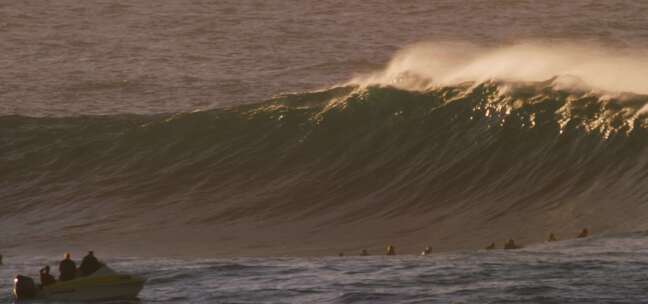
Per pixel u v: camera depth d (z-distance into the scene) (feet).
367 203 547.49
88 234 540.11
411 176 563.89
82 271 384.27
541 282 368.89
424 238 492.95
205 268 427.74
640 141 538.88
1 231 557.74
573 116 565.94
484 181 546.26
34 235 545.85
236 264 434.71
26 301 381.81
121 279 379.55
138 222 552.41
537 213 505.66
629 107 560.20
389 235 501.97
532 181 536.01
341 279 389.80
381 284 377.09
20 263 475.72
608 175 524.52
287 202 558.56
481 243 475.72
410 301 350.02
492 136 573.74
